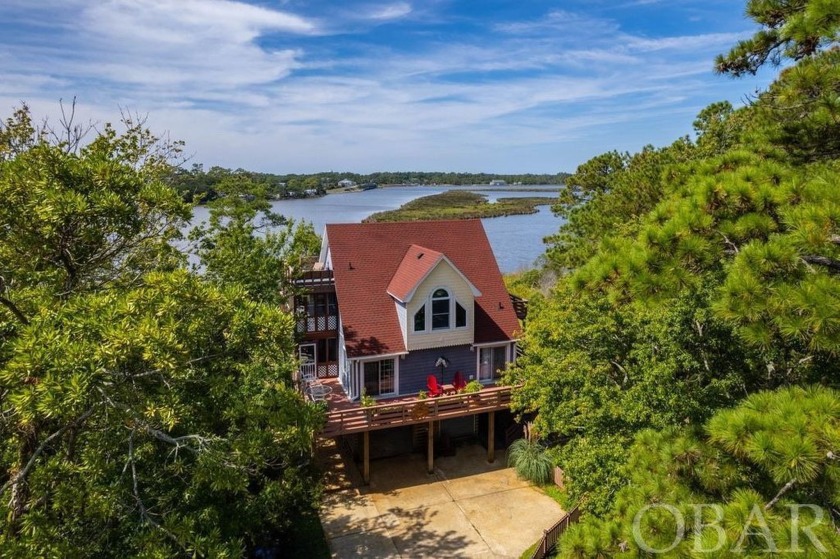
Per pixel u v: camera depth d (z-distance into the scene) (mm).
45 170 9391
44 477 8664
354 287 23766
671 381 12359
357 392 22391
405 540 16438
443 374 23594
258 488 13586
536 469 19500
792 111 10102
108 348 7336
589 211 29078
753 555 5766
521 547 16062
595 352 15617
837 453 5348
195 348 9438
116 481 9633
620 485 12992
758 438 5562
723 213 7562
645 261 7234
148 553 8461
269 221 27547
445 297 22766
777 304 6211
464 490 19266
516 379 21578
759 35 9727
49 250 9500
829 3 7488
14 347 7438
